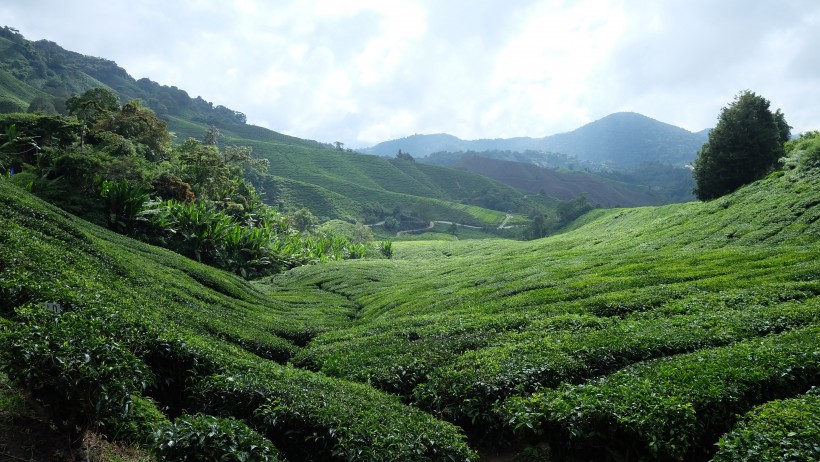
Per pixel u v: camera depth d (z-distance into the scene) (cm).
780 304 1662
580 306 2022
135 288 1825
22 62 19025
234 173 7912
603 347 1432
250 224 6116
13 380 820
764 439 806
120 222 3728
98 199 3712
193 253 4300
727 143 5206
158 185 4819
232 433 757
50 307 1055
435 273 4641
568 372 1327
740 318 1570
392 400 1281
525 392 1239
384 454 865
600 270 2925
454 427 1091
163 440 735
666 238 3962
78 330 866
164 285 2145
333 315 2978
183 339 1223
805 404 913
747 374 1060
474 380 1318
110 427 864
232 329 1856
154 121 6381
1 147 4509
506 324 1903
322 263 5631
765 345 1254
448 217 17612
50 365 749
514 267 3819
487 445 1238
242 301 2739
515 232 15925
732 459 792
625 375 1183
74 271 1498
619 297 2066
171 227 4228
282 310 2948
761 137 5047
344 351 1802
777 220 3362
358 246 7238
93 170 3875
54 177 3819
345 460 874
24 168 4294
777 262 2317
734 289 1952
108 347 840
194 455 721
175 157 6550
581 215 13362
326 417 948
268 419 950
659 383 1073
